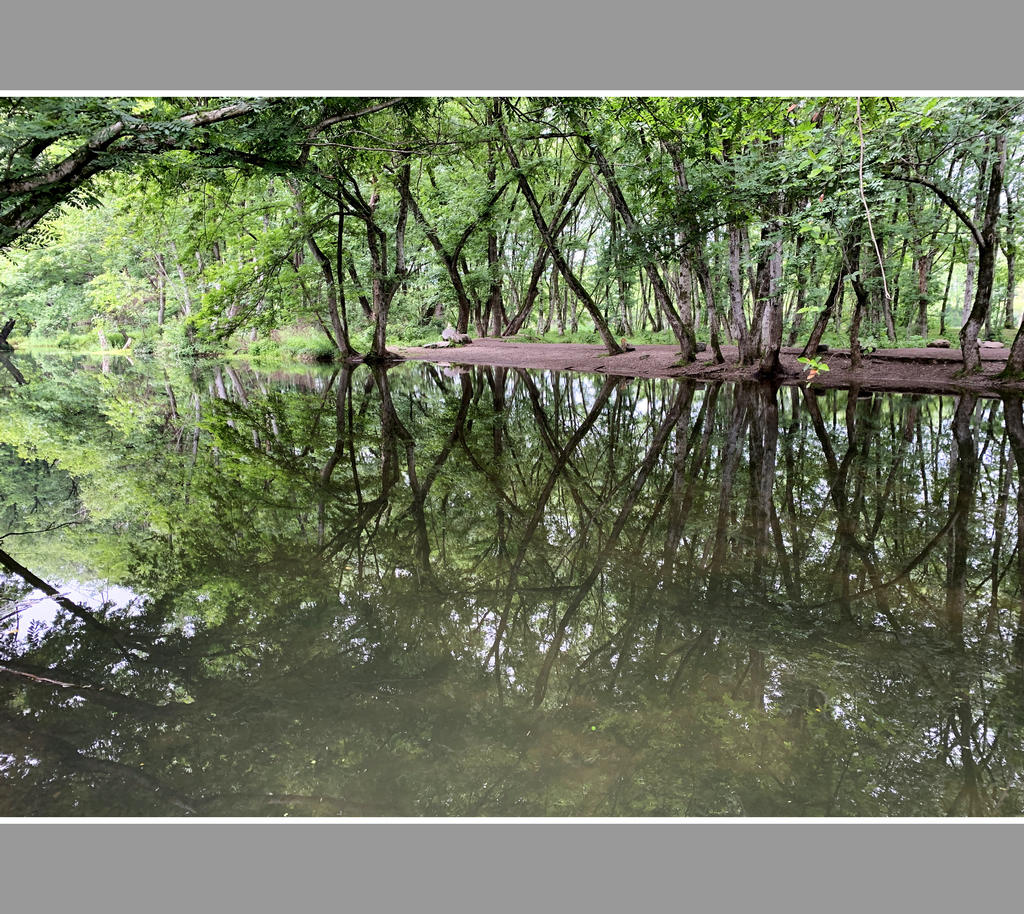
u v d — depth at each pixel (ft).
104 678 10.87
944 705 9.82
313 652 11.78
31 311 127.54
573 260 119.03
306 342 94.27
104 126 28.32
